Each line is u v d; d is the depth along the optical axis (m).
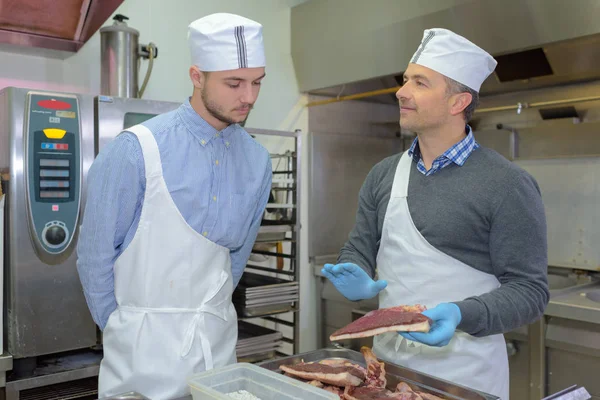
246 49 1.23
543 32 2.17
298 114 3.23
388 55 2.71
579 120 2.68
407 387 1.17
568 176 2.66
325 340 3.26
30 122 1.95
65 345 2.05
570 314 2.09
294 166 2.74
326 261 3.29
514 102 2.94
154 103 2.21
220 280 1.37
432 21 2.47
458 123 1.41
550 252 2.74
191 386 1.10
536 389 2.21
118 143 1.29
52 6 2.24
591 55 2.33
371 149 3.53
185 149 1.32
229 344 1.44
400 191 1.46
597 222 2.55
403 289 1.43
